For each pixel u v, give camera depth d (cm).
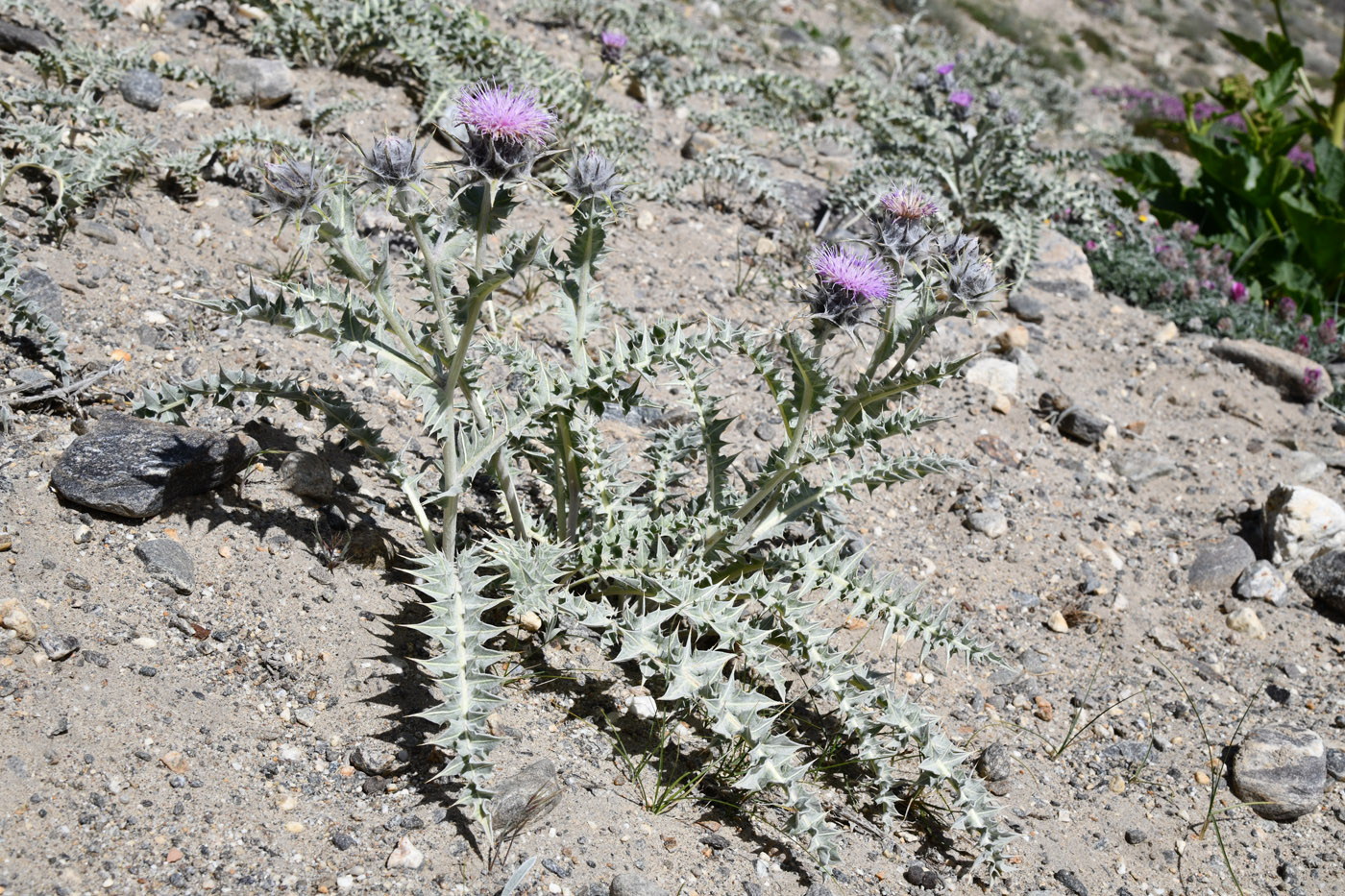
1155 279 126
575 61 134
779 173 124
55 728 59
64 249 82
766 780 62
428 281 70
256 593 67
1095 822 72
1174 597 88
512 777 63
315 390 66
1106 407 105
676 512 75
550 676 69
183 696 62
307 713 63
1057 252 123
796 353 67
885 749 67
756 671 66
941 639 70
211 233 88
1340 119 159
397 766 62
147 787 59
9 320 75
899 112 130
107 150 85
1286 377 113
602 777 65
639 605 72
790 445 69
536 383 69
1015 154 122
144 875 57
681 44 146
